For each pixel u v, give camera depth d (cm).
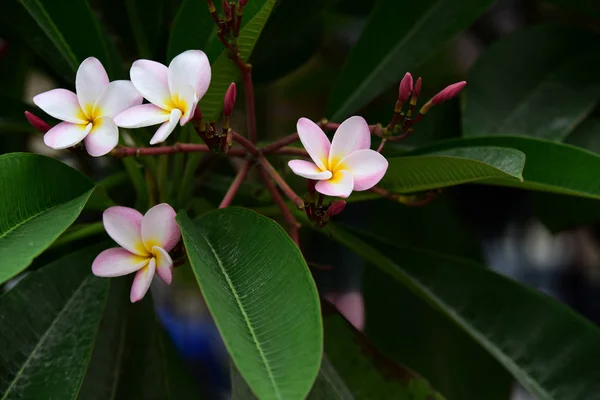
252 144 112
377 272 142
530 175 116
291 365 95
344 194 103
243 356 94
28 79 163
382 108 138
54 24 119
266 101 161
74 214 104
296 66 147
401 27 132
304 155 114
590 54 134
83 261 118
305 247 164
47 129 109
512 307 125
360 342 121
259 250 104
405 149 125
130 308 126
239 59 111
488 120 131
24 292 114
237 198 130
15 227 105
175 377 144
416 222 147
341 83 133
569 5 138
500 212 155
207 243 107
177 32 119
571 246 168
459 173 111
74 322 114
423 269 127
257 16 109
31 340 112
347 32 186
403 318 141
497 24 170
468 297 126
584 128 135
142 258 105
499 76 134
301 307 98
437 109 138
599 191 113
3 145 145
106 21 142
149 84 106
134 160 123
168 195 125
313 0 138
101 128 106
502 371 139
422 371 139
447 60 165
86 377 121
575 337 122
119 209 104
